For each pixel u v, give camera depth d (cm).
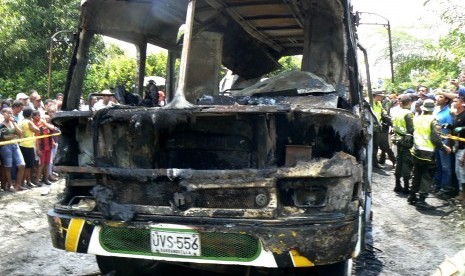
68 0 2053
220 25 564
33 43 1930
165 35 543
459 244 639
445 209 832
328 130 379
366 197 489
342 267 391
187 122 385
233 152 395
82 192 432
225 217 359
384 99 1355
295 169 354
